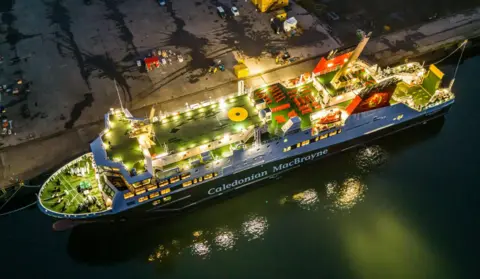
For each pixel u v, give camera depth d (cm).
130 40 8200
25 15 8725
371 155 6562
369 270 5328
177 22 8581
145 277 5303
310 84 6344
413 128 6912
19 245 5525
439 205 5956
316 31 8388
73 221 5472
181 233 5734
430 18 8644
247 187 6203
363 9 8888
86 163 5869
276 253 5506
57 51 7981
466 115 7069
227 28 8444
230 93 7269
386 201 6019
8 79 7462
